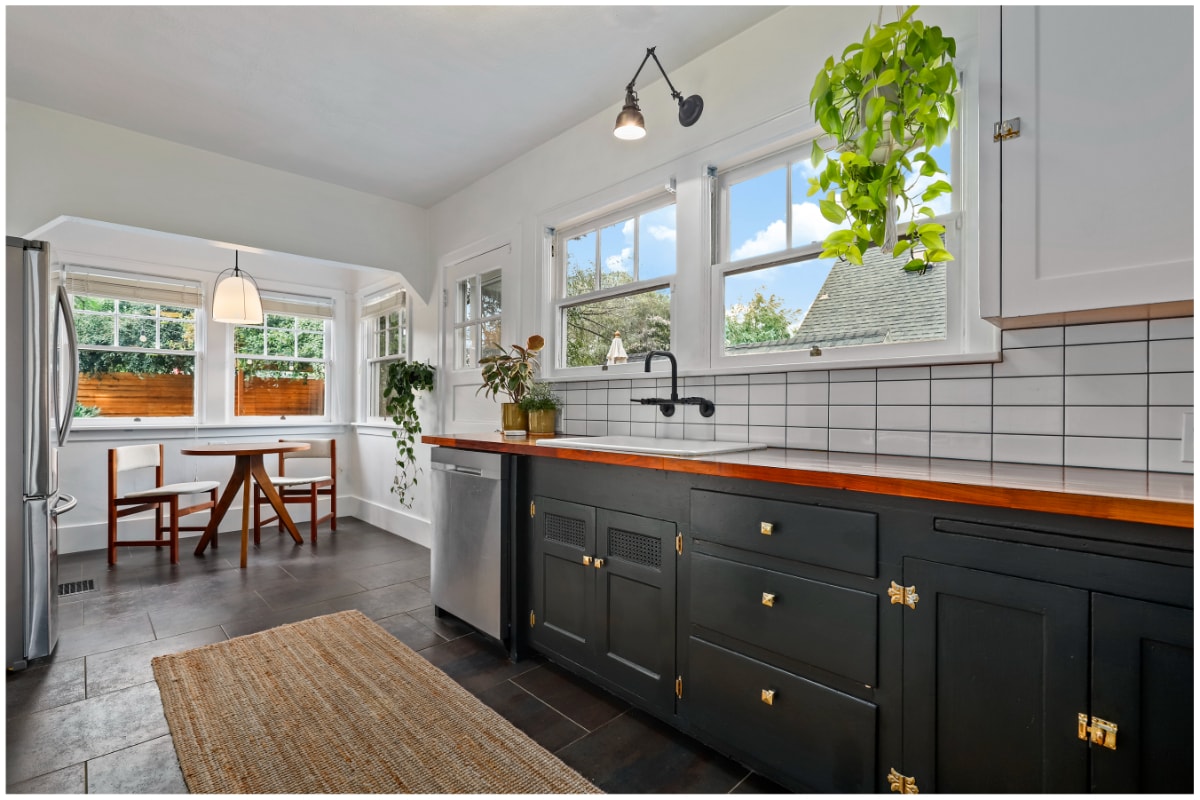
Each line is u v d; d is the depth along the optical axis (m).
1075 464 1.46
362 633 2.45
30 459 2.13
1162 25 1.12
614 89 2.58
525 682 2.06
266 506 4.61
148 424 4.09
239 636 2.42
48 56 2.31
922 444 1.73
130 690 1.95
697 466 1.58
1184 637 0.90
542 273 3.10
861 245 1.58
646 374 2.47
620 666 1.88
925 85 1.45
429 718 1.79
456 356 3.89
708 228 2.33
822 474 1.33
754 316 2.21
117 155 2.91
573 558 2.06
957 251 1.68
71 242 3.83
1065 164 1.23
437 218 4.03
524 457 2.29
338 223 3.69
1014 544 1.08
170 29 2.15
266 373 4.77
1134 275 1.14
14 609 2.08
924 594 1.19
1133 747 0.94
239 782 1.48
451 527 2.54
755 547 1.50
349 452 5.12
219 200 3.23
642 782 1.50
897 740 1.23
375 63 2.38
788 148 2.14
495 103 2.70
